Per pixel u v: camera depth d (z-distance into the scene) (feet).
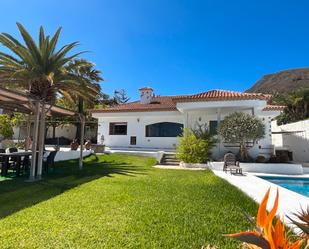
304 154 71.67
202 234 16.58
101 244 14.89
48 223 18.38
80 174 43.47
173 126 78.38
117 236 16.08
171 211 21.61
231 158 51.29
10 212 21.30
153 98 97.04
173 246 14.74
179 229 17.44
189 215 20.57
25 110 56.49
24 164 46.06
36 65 39.78
